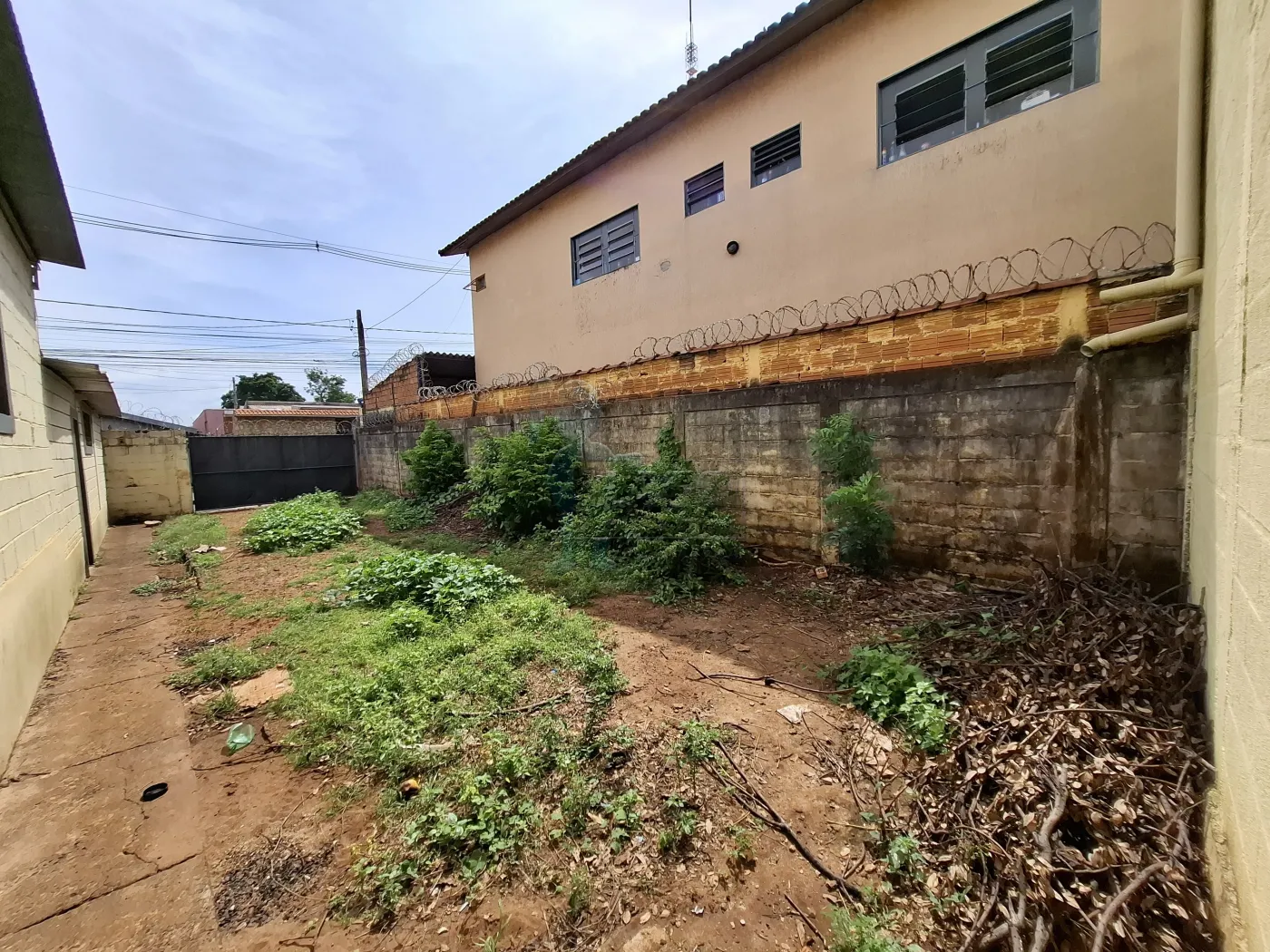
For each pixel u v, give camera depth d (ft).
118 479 33.22
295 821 6.52
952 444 11.89
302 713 8.92
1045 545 10.75
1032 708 6.88
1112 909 4.29
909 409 12.50
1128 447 9.69
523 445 21.01
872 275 17.62
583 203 28.40
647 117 23.00
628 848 5.88
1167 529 9.34
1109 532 9.98
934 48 15.84
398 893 5.34
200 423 108.47
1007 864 4.97
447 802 6.51
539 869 5.62
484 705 8.64
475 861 5.69
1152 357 9.36
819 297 19.01
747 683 9.23
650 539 15.29
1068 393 10.31
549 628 11.65
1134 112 13.06
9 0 7.14
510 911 5.19
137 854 6.04
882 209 17.26
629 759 7.27
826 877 5.45
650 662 10.13
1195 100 7.74
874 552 13.17
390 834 6.19
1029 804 5.49
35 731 8.71
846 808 6.34
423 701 8.71
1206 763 5.31
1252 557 4.25
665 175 23.98
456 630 11.78
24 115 9.34
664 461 17.29
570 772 6.94
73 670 11.09
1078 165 13.84
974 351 11.51
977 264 15.49
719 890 5.35
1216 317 6.35
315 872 5.74
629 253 26.48
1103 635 7.88
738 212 21.29
